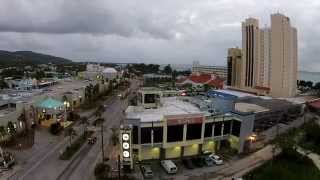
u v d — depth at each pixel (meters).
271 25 165.00
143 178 62.81
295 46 169.00
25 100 99.81
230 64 199.12
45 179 61.06
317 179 69.62
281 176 68.31
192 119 73.56
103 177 62.03
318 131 97.06
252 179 64.44
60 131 94.00
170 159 74.06
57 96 116.06
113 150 78.25
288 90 165.12
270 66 167.88
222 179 63.28
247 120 78.81
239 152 79.00
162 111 84.75
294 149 81.31
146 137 71.00
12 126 84.81
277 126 108.25
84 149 79.31
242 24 183.62
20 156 73.06
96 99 150.88
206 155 77.12
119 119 112.31
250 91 171.62
